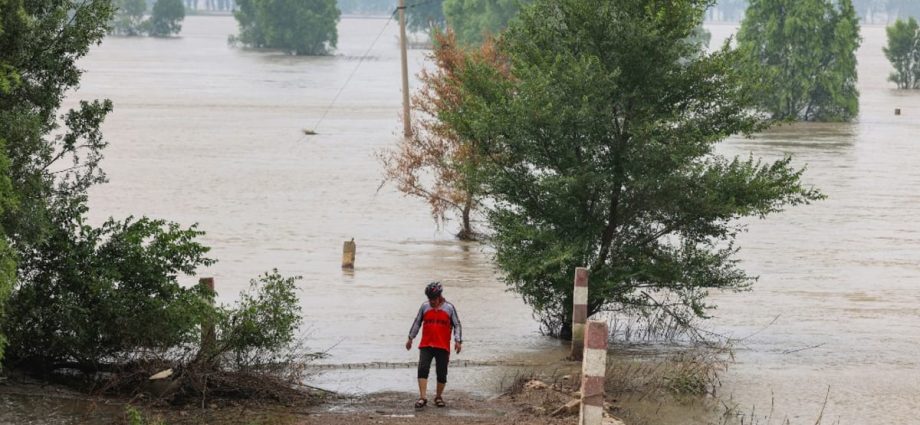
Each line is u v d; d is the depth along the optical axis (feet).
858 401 103.30
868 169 363.35
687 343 131.75
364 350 121.39
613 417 91.40
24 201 91.09
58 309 95.66
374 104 638.12
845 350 127.95
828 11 619.67
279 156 373.20
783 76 623.36
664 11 127.24
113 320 95.81
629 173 125.59
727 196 126.11
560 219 128.36
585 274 118.01
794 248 213.87
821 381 111.55
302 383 102.47
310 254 199.52
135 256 98.58
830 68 620.90
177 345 102.42
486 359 117.91
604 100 124.88
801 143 463.42
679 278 127.03
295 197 279.90
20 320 94.63
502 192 130.21
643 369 112.06
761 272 186.80
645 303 133.28
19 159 94.48
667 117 126.41
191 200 269.44
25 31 95.40
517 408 95.20
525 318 143.74
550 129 124.88
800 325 143.54
